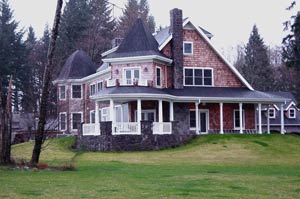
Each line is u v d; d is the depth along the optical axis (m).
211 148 30.11
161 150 30.92
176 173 17.44
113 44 45.06
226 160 25.55
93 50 64.56
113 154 28.45
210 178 15.54
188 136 33.44
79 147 32.78
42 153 29.86
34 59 50.59
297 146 31.34
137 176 15.91
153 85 35.44
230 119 39.03
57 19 18.83
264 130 52.50
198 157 26.75
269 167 21.61
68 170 17.95
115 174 16.53
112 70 36.81
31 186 12.64
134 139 30.83
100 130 31.30
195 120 37.91
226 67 39.66
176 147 32.22
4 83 57.62
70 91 45.84
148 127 31.20
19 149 33.09
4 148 18.09
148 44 36.31
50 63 18.88
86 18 67.38
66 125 45.25
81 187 12.52
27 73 55.84
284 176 16.70
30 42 76.81
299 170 19.80
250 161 25.25
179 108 37.38
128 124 31.58
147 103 36.50
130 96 32.28
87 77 43.97
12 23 62.50
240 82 39.88
